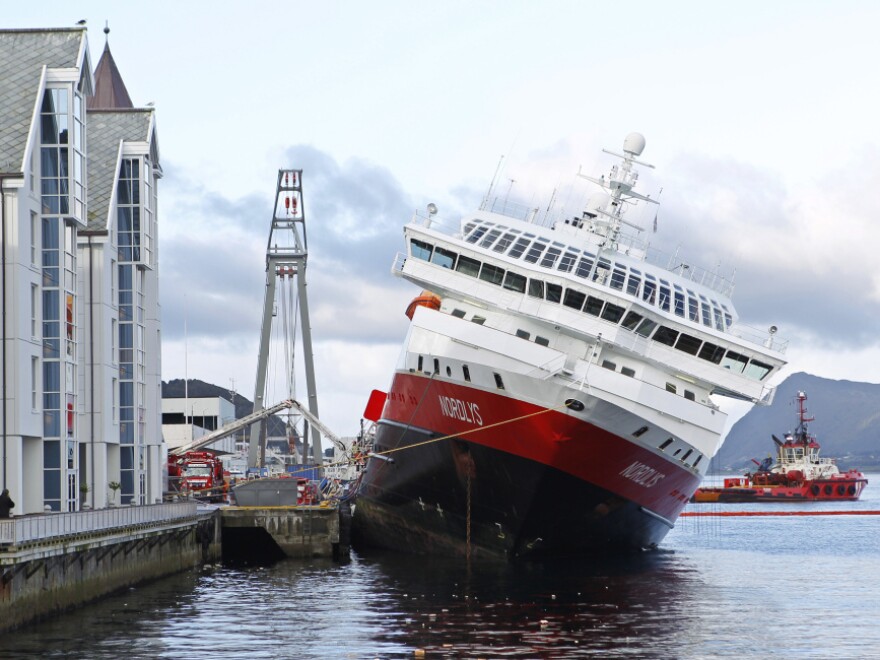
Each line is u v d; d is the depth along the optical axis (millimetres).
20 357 47625
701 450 58281
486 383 56594
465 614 43375
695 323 58219
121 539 48094
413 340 60875
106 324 64688
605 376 55594
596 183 65438
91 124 70938
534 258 59625
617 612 44094
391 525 69875
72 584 43031
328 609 44812
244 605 46062
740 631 39688
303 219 152500
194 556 63938
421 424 61312
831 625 41125
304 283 151875
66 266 53156
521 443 55969
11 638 36906
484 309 60188
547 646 36531
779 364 58438
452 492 61094
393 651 35656
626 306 56875
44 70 51312
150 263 71625
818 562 67875
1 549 35500
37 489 49719
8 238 47406
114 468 66375
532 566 60094
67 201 52188
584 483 56562
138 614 43250
